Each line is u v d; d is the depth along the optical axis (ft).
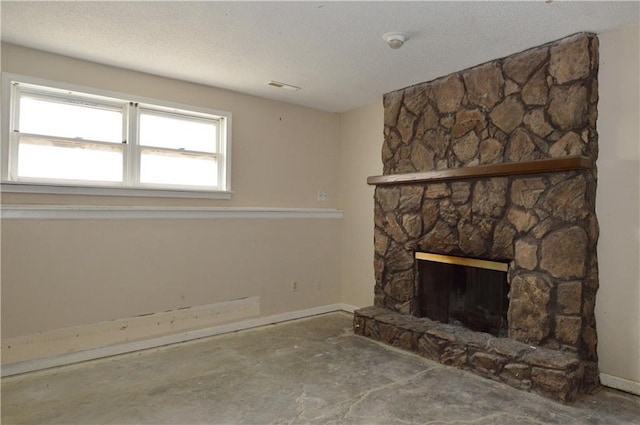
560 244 8.85
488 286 10.30
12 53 9.43
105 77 10.69
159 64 10.70
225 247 12.67
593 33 8.76
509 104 10.03
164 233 11.48
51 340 9.78
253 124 13.50
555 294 8.91
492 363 9.07
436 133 11.81
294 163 14.58
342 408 7.77
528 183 9.42
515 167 9.39
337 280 15.67
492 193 10.12
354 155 15.24
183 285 11.82
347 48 9.70
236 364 10.02
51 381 9.01
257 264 13.41
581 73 8.75
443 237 11.28
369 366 9.88
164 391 8.51
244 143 13.28
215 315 12.46
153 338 11.30
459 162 11.17
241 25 8.52
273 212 13.76
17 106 9.69
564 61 9.02
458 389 8.60
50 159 10.11
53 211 9.79
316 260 15.02
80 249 10.17
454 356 9.80
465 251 10.73
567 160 8.48
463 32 8.77
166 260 11.51
